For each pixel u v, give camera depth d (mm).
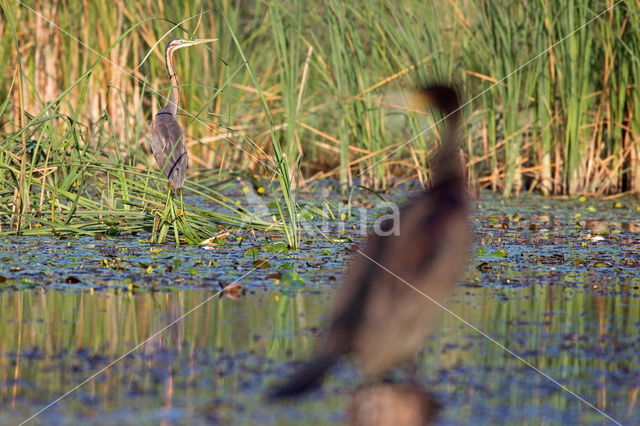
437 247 16969
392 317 16094
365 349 16109
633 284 28531
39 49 50719
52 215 36438
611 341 22016
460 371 19781
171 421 16781
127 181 37719
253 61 56906
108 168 37719
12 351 20859
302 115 53281
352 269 17312
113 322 23453
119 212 37250
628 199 48656
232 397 18078
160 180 39594
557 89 50031
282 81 49844
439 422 16953
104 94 51938
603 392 18609
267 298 26312
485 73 49250
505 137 49688
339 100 49562
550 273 30125
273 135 34281
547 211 45062
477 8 48531
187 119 55312
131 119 52188
